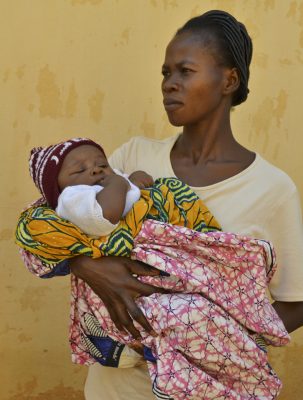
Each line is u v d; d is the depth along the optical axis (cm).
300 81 411
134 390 248
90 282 228
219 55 243
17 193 395
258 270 237
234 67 247
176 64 242
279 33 407
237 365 229
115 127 399
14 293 399
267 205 247
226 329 227
